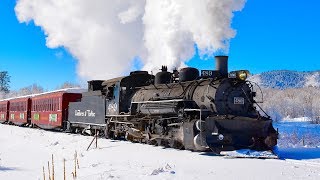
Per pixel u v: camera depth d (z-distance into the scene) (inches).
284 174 331.9
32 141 814.5
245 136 512.7
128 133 690.2
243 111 539.8
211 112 526.9
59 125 1061.8
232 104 531.5
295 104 3801.7
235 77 543.2
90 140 732.7
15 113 1577.3
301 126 1914.4
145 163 425.1
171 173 352.5
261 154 467.8
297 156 499.2
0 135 1047.0
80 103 944.9
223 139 494.3
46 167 473.1
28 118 1403.8
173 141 559.8
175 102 560.4
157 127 600.7
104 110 792.3
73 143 717.9
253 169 360.2
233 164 395.2
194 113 547.8
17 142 816.3
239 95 539.5
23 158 559.8
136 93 709.9
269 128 529.0
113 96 753.6
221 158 451.2
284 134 965.8
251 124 515.5
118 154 522.6
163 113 586.2
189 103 557.3
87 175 382.0
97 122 826.8
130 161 447.8
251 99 552.4
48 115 1168.8
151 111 618.5
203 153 499.5
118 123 733.3
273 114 3053.6
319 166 375.9
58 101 1085.8
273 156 456.4
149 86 682.8
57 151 631.2
